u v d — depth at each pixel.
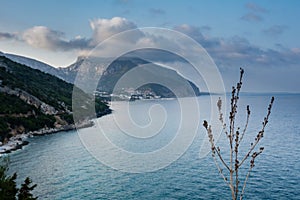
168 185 36.16
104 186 37.06
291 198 32.69
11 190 16.97
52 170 45.41
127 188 35.97
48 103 106.75
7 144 66.81
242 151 52.00
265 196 33.25
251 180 38.00
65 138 75.88
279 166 44.25
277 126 93.00
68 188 37.16
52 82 147.62
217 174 39.47
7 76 113.62
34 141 72.12
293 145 61.19
